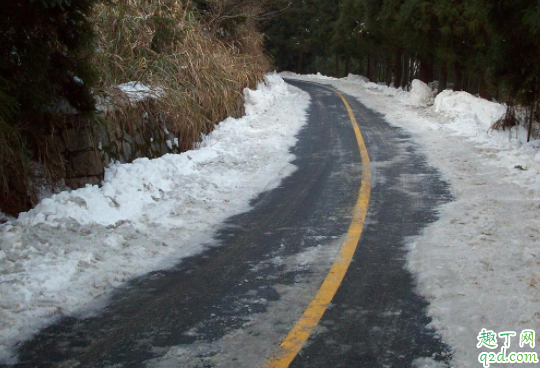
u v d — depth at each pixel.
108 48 10.48
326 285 4.73
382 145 11.83
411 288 4.59
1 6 5.93
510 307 4.03
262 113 16.36
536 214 6.27
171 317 4.24
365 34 30.89
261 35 22.88
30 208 7.00
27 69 6.32
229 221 6.86
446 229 5.96
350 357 3.53
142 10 12.34
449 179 8.48
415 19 20.31
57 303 4.48
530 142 11.95
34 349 3.78
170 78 11.17
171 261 5.54
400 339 3.74
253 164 10.16
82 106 7.53
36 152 7.26
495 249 5.23
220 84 13.36
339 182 8.66
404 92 24.28
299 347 3.68
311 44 49.69
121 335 3.96
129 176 8.09
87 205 6.82
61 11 6.49
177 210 7.21
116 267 5.30
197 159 10.13
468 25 16.38
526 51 11.59
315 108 19.52
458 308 4.11
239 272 5.14
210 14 19.20
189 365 3.50
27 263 5.25
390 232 6.10
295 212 7.12
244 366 3.47
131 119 9.13
